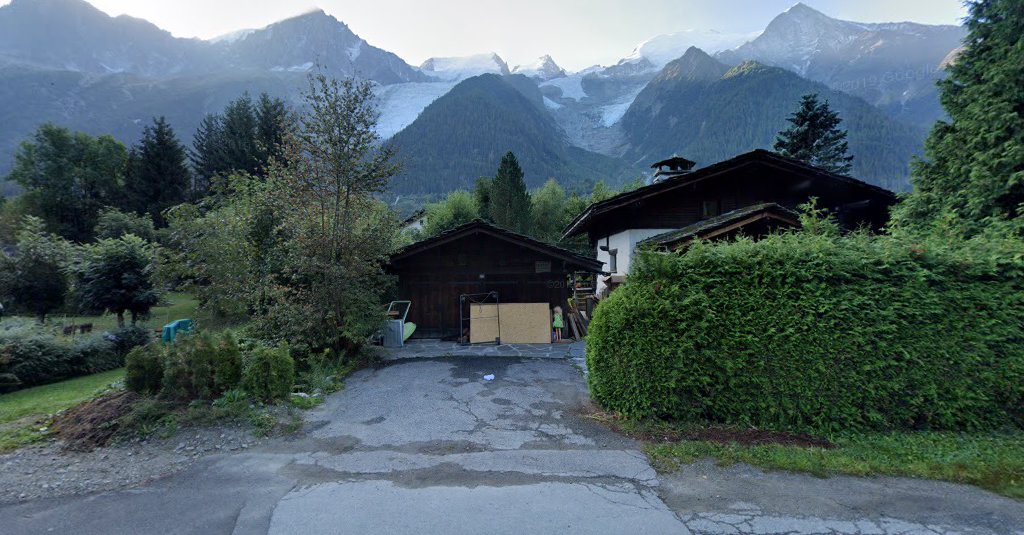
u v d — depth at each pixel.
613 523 3.88
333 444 5.73
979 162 8.79
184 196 34.19
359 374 9.24
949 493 4.34
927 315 5.72
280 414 6.62
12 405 8.23
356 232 10.06
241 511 4.12
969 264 5.79
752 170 14.55
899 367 5.73
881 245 6.16
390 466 5.06
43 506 4.27
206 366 6.74
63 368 11.19
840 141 27.53
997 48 8.89
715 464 5.02
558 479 4.71
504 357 10.71
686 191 14.47
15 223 30.83
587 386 8.19
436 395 7.77
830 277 5.94
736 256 6.16
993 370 5.66
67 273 17.59
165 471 5.02
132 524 3.93
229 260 12.89
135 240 16.36
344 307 9.83
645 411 6.15
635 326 6.25
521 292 13.36
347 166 9.73
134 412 6.16
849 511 4.05
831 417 5.74
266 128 31.41
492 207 28.28
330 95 9.61
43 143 37.91
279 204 9.94
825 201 14.79
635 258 6.66
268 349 7.45
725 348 5.98
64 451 5.60
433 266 13.37
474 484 4.61
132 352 6.85
